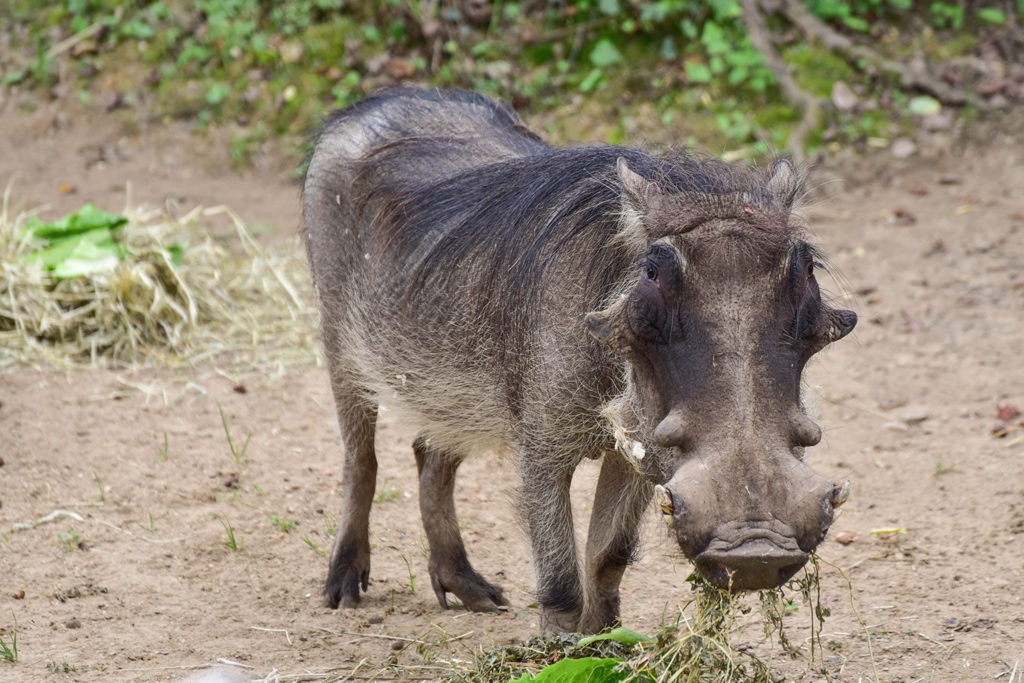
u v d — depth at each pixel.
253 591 12.92
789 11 29.14
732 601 8.88
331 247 13.39
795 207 9.70
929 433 16.50
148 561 13.40
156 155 28.91
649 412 8.51
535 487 10.57
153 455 15.79
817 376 18.36
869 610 12.11
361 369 12.98
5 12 33.31
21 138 29.83
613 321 8.62
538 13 30.00
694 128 27.42
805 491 7.76
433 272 11.66
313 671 10.96
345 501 13.05
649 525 14.23
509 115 14.06
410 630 12.11
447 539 12.71
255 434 16.55
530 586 13.22
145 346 18.97
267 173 28.12
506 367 10.85
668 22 29.23
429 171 12.53
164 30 31.45
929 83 27.92
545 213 10.72
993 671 10.70
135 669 10.99
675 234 8.55
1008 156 26.50
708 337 8.16
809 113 27.19
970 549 13.46
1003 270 21.75
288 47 30.19
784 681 10.00
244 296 20.67
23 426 16.33
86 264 19.33
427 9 29.78
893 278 21.70
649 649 9.62
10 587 12.73
